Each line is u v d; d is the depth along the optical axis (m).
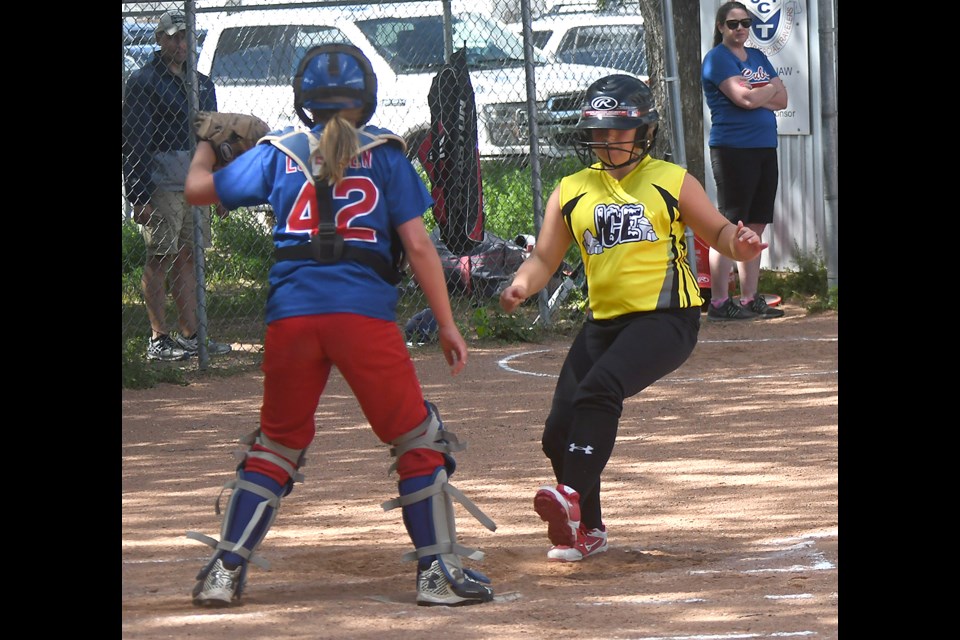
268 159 17.94
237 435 31.53
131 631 16.45
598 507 21.06
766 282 51.56
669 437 30.11
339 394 36.53
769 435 29.94
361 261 17.69
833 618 16.81
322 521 23.55
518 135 62.09
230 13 64.56
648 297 20.38
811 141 51.91
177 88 40.44
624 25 69.81
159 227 40.31
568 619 17.00
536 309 48.00
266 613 17.36
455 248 45.31
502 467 27.55
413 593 18.77
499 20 69.62
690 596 18.16
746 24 44.03
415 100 62.12
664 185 20.42
